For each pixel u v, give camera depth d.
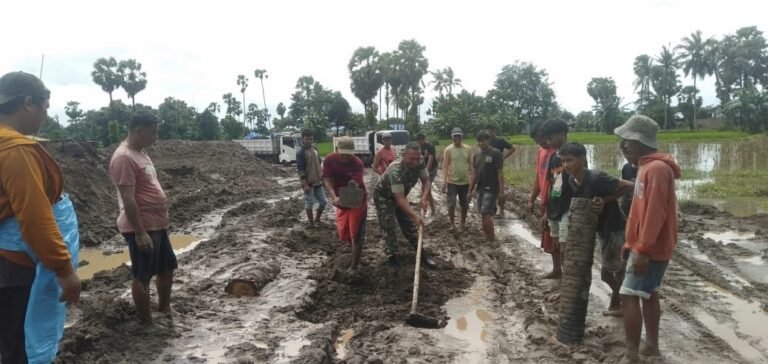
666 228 4.30
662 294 6.49
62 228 3.21
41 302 3.09
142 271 4.99
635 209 4.36
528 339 5.21
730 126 64.12
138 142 4.91
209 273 7.57
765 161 25.33
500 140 11.22
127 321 5.22
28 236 2.88
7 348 3.15
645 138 4.31
